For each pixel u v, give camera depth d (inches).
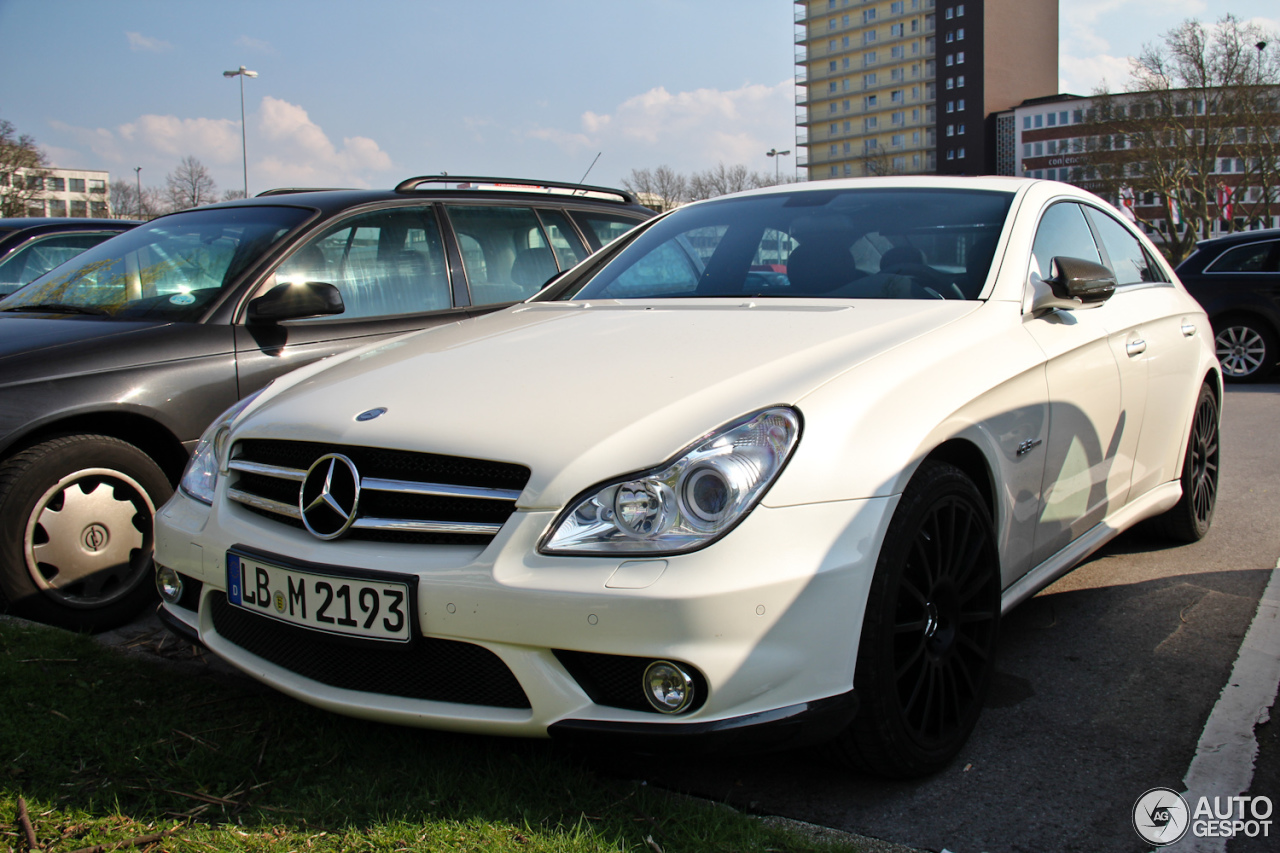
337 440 85.0
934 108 4259.4
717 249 129.3
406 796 81.3
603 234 203.0
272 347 144.4
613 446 76.3
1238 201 1999.3
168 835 75.8
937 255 114.7
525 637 74.2
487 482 79.0
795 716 74.3
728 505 73.5
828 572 75.4
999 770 89.1
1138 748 92.5
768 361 86.9
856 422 80.7
